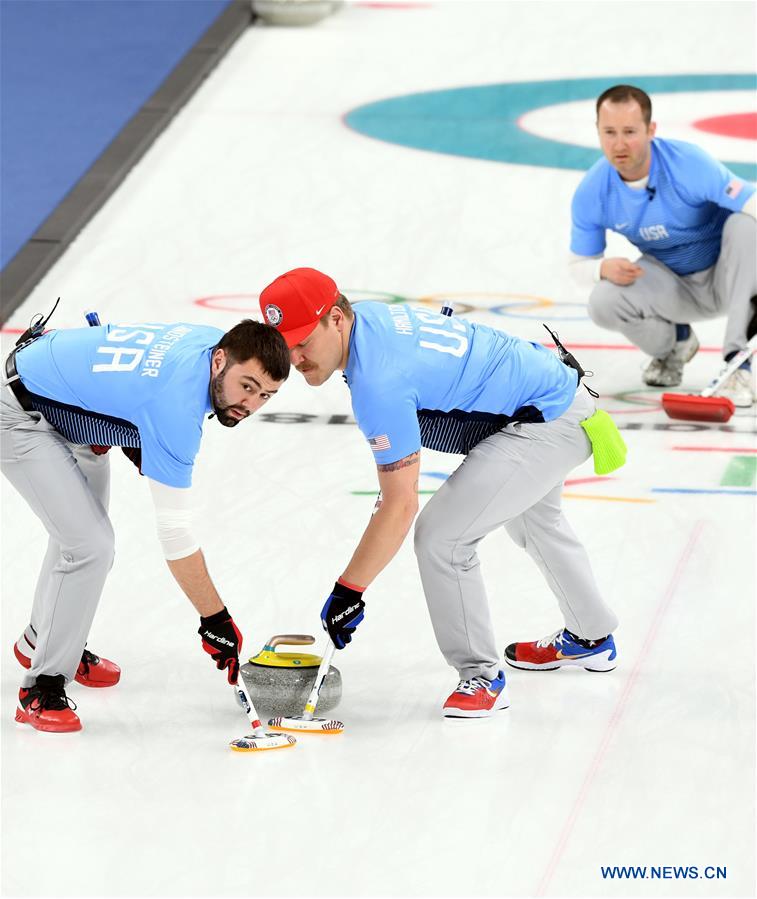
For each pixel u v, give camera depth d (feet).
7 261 102.22
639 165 77.41
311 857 42.98
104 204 114.83
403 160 124.16
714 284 81.20
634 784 47.11
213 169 122.11
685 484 71.92
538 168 122.62
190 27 153.07
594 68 148.25
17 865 42.55
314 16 158.30
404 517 47.60
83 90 135.33
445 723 51.06
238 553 64.90
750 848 43.60
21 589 61.21
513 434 49.70
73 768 48.01
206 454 76.07
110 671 53.78
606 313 82.17
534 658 55.21
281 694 50.83
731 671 54.70
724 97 139.33
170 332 47.24
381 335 46.96
